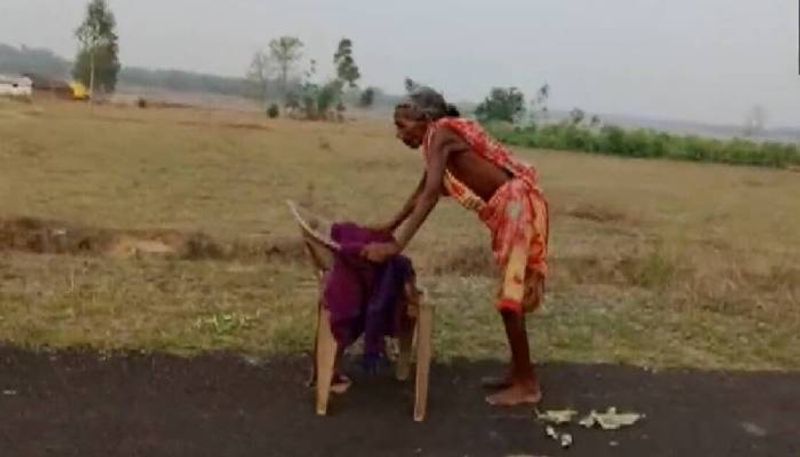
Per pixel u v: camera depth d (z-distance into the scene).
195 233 11.16
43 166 18.81
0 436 4.01
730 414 4.84
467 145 4.50
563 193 20.72
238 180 18.98
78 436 4.07
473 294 7.13
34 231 10.51
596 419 4.60
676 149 41.56
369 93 75.31
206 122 39.84
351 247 4.39
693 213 18.86
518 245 4.51
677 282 8.65
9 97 52.03
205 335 5.59
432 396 4.79
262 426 4.31
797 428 4.70
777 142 42.78
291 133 36.12
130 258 8.54
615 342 6.03
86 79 64.06
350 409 4.57
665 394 5.08
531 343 5.85
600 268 9.58
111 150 23.36
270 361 5.21
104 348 5.21
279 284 7.25
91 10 63.84
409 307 4.56
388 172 23.22
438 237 12.03
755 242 14.92
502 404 4.73
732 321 6.84
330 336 4.45
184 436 4.15
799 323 6.87
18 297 6.21
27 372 4.77
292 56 79.50
